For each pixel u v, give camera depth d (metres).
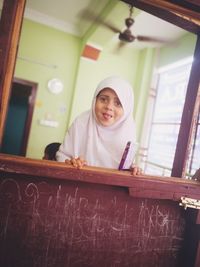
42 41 4.38
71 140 1.53
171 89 4.35
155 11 1.27
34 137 4.47
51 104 4.53
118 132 1.54
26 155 4.44
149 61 4.82
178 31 3.93
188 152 1.37
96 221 1.18
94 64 4.68
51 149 2.16
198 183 1.30
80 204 1.15
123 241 1.24
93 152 1.53
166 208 1.31
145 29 4.09
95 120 1.54
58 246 1.13
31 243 1.09
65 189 1.12
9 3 0.97
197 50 1.40
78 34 4.59
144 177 1.20
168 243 1.33
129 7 3.09
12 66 0.99
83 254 1.17
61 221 1.12
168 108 4.34
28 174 1.02
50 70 4.48
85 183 1.15
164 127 4.35
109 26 3.69
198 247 1.27
